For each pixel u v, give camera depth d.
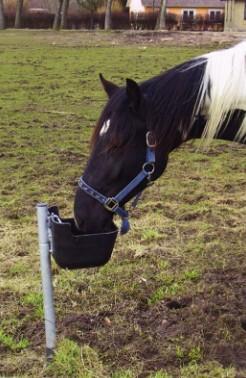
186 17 41.62
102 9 43.91
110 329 3.21
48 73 14.31
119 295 3.58
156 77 2.80
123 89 2.72
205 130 2.79
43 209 2.85
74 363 2.90
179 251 4.25
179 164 6.57
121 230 2.82
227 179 6.00
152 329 3.21
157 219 4.88
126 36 26.22
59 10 35.78
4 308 3.45
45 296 2.92
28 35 28.17
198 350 2.98
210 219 4.88
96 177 2.69
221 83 2.69
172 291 3.64
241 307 3.43
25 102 10.43
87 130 8.22
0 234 4.60
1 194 5.50
